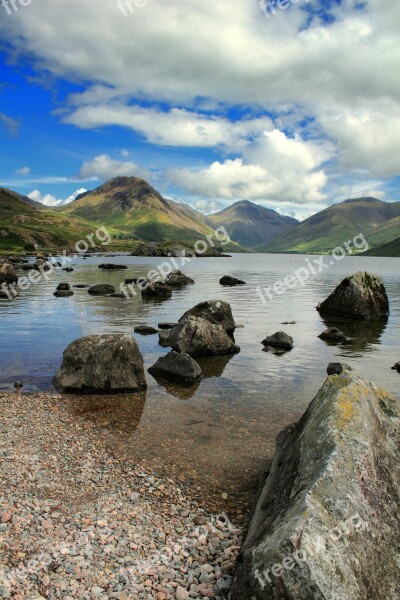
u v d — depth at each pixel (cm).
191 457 1470
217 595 843
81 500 1185
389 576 758
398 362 2597
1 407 1906
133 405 1969
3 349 2936
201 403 2002
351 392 1046
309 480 850
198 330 2864
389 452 970
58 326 3753
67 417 1812
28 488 1228
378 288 4703
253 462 1438
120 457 1460
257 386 2253
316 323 4159
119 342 2203
